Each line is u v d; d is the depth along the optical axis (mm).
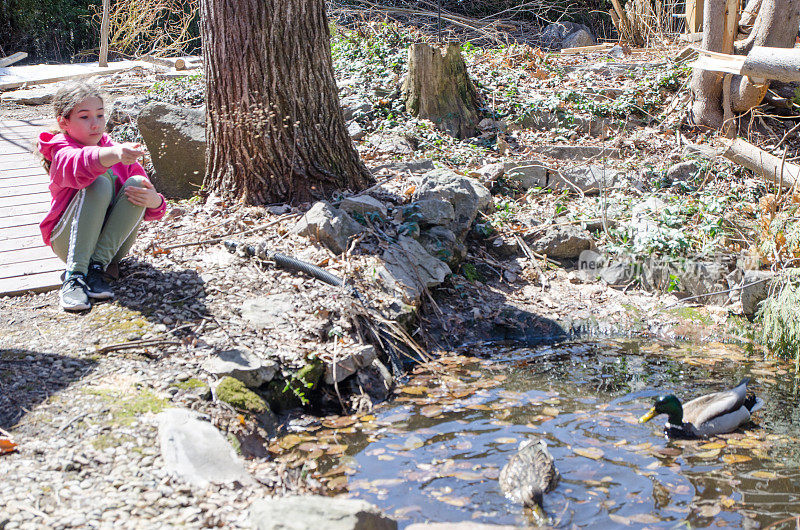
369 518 3166
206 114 7168
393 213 6938
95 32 20750
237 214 6801
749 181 8516
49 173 5262
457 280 6867
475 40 16875
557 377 5473
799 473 4098
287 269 5863
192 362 4691
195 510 3297
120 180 5531
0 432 3814
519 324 6395
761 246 6891
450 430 4590
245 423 4320
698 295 6891
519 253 7445
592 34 20344
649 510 3713
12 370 4426
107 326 5020
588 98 10594
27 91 11680
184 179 7727
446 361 5723
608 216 7805
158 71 13258
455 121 9867
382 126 9562
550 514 3654
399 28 13961
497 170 8508
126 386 4363
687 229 7578
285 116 6977
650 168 8867
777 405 5031
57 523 3127
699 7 12102
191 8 19438
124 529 3119
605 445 4422
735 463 4215
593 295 6945
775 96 10141
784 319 5848
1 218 6762
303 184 7121
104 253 5441
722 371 5617
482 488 3906
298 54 6902
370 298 5723
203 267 5844
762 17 9672
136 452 3730
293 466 4102
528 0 20281
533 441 4438
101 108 5297
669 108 10438
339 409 4895
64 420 3965
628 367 5684
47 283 5625
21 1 19031
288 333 5133
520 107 10227
